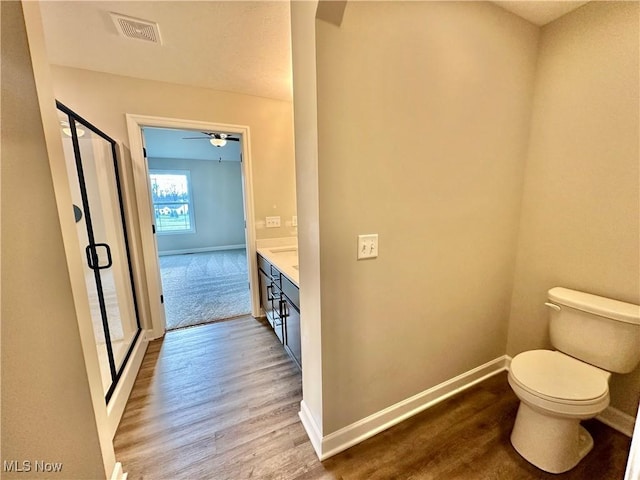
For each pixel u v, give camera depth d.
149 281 2.41
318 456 1.31
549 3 1.39
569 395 1.13
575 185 1.52
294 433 1.44
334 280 1.17
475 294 1.68
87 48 1.74
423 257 1.41
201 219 6.94
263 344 2.38
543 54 1.59
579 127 1.48
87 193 1.70
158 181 6.53
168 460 1.29
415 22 1.16
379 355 1.39
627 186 1.34
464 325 1.68
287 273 1.90
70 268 0.95
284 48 1.76
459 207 1.49
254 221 2.79
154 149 5.41
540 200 1.68
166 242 6.61
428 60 1.22
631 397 1.39
